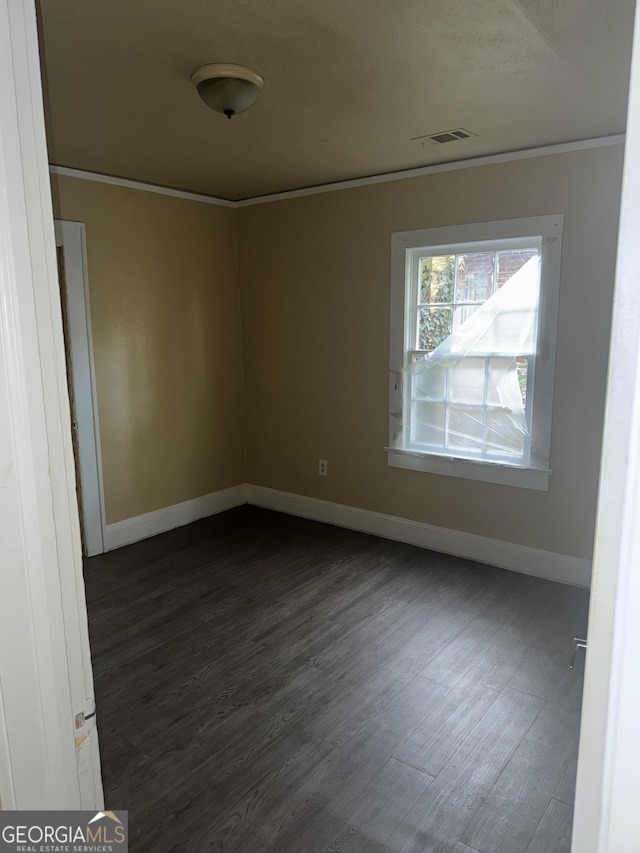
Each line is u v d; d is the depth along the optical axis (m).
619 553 0.48
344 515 4.36
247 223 4.51
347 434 4.24
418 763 2.05
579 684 2.47
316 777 1.99
